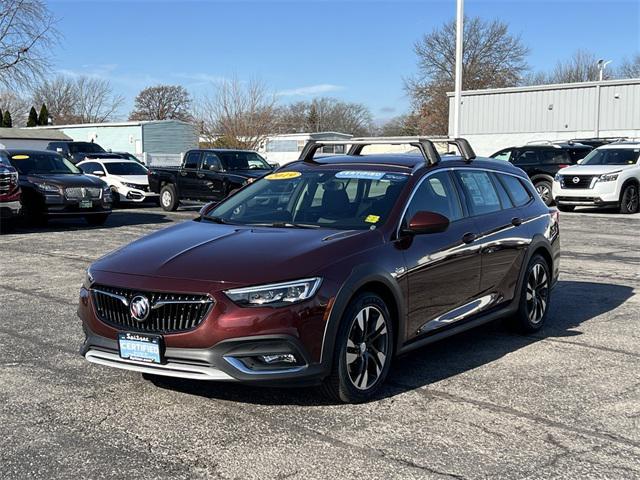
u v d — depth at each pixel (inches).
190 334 168.7
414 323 204.2
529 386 203.9
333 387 181.0
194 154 793.6
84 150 1243.8
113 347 179.9
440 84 2598.4
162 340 171.2
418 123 2672.2
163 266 181.0
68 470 148.6
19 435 167.0
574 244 511.8
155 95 3988.7
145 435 166.9
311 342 172.2
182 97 4005.9
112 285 179.9
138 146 2017.7
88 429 170.4
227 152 784.9
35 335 257.4
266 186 241.1
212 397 191.3
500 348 244.4
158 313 174.1
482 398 193.5
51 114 3550.7
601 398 194.7
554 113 1416.1
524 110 1455.5
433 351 240.7
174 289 171.6
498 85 2596.0
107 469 149.1
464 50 2583.7
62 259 436.5
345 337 179.8
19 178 612.7
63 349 239.1
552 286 277.9
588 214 756.6
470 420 177.2
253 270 173.6
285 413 180.2
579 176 754.2
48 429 170.6
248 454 156.3
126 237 549.6
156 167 853.2
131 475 146.3
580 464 152.8
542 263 267.9
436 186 225.6
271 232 201.8
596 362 228.2
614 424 176.1
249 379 167.5
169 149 2081.7
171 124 2080.5
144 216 745.0
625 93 1326.3
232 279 171.2
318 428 170.9
